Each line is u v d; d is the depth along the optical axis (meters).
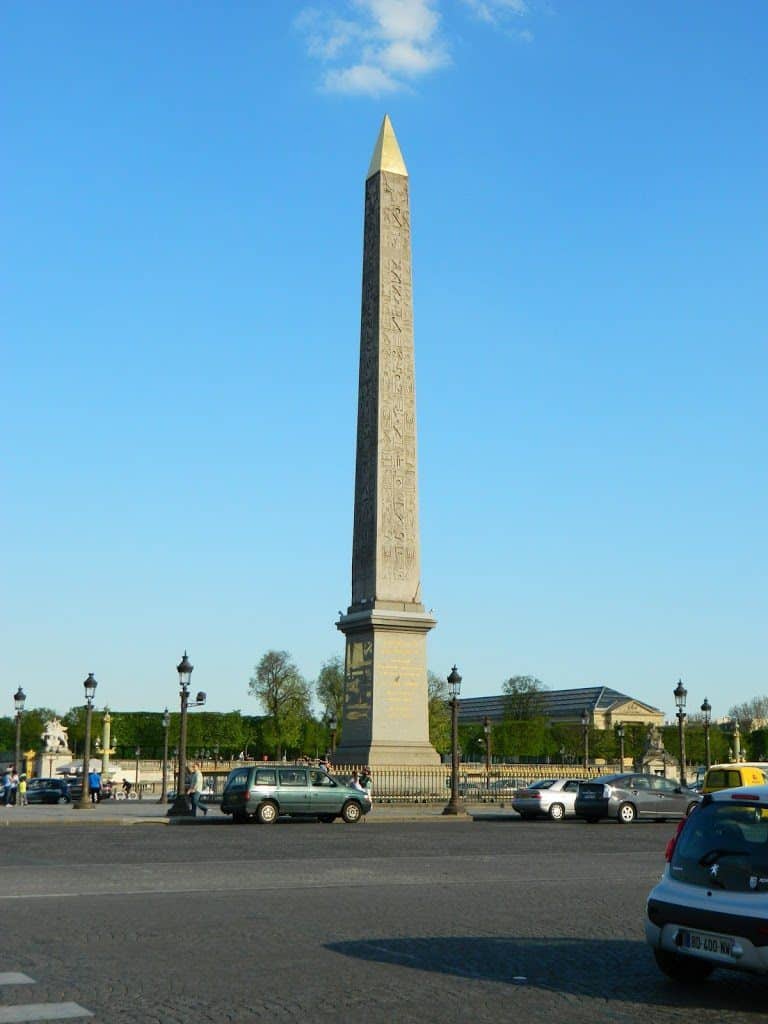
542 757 146.75
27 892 20.09
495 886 22.31
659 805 48.84
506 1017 11.28
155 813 49.25
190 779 62.34
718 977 13.53
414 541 56.25
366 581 56.19
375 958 14.16
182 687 48.59
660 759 120.06
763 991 12.77
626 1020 11.28
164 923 16.50
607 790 48.03
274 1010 11.32
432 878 23.61
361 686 56.09
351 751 55.78
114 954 14.05
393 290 55.62
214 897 19.64
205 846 31.56
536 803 50.72
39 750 123.12
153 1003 11.48
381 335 55.44
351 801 45.47
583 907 19.30
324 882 22.47
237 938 15.35
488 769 87.81
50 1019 10.78
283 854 28.98
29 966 13.23
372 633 55.38
